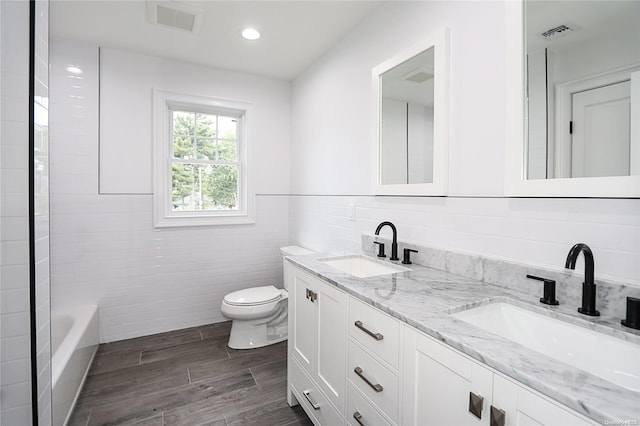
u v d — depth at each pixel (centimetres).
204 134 310
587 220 109
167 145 289
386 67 194
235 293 261
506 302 118
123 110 267
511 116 128
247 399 192
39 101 110
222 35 242
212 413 180
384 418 113
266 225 328
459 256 150
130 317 274
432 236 169
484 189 142
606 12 104
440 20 163
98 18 219
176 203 299
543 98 119
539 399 66
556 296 113
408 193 180
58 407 157
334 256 198
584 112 109
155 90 277
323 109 271
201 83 295
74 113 251
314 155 285
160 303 285
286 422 174
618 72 101
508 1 129
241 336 255
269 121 326
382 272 184
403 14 186
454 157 156
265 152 326
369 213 216
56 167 246
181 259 293
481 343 81
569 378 66
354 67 230
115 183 266
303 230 306
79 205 254
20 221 104
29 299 105
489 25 139
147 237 279
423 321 96
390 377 109
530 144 123
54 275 247
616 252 102
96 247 261
